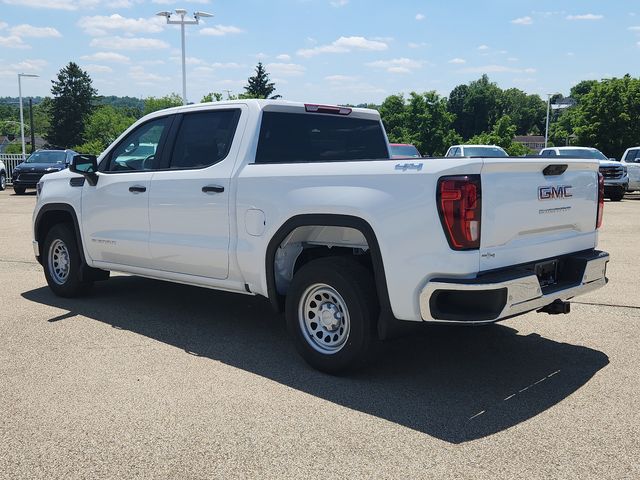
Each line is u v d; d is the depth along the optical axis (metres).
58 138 103.19
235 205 5.15
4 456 3.48
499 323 6.13
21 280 8.22
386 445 3.59
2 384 4.50
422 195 4.04
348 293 4.46
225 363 4.98
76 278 6.98
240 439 3.67
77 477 3.26
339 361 4.59
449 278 3.98
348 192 4.40
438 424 3.86
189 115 5.82
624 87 48.41
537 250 4.44
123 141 6.41
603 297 7.07
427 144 69.19
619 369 4.82
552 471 3.28
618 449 3.52
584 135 49.91
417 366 4.94
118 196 6.20
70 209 6.79
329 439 3.66
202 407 4.12
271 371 4.80
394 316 4.30
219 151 5.48
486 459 3.41
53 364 4.92
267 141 5.38
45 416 3.97
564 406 4.13
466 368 4.89
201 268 5.55
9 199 22.27
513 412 4.04
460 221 3.92
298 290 4.76
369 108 6.30
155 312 6.54
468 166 3.94
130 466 3.37
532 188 4.35
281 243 4.93
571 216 4.76
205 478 3.24
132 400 4.22
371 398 4.28
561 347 5.39
